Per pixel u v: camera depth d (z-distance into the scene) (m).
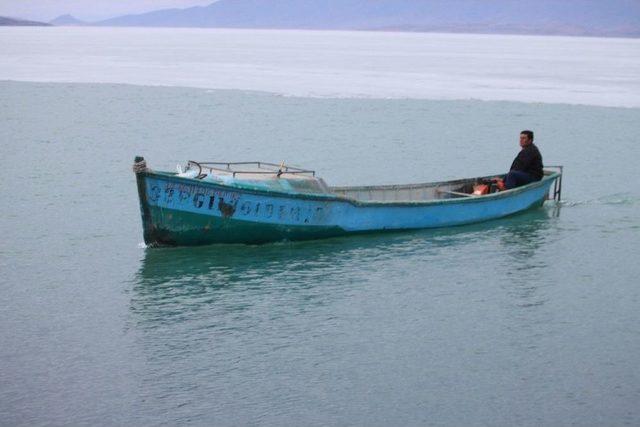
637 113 47.38
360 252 18.08
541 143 36.16
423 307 14.98
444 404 11.52
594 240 19.55
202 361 12.68
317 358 12.84
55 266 17.06
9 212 21.66
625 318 14.59
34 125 39.84
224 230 17.55
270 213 17.75
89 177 26.61
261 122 41.53
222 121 41.81
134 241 18.89
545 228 20.64
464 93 57.81
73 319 14.24
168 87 60.06
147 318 14.28
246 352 13.00
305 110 46.53
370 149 33.84
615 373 12.48
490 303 15.23
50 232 19.69
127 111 45.50
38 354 12.86
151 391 11.74
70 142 34.69
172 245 17.48
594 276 16.86
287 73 76.44
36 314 14.46
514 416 11.22
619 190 25.88
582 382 12.20
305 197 17.92
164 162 30.20
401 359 12.84
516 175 21.78
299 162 30.55
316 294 15.51
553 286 16.22
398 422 11.04
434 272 16.89
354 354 13.00
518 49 167.12
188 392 11.74
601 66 95.75
